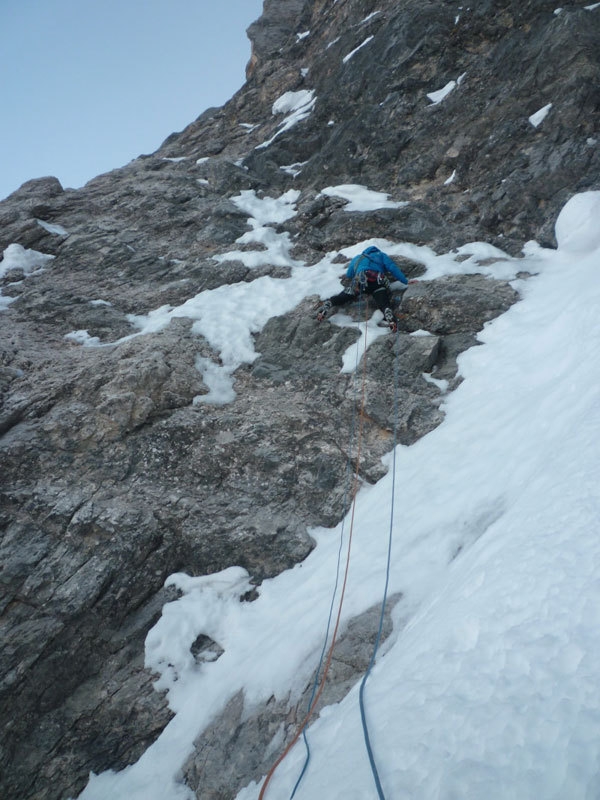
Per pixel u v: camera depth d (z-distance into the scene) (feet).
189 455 19.38
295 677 13.32
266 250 29.17
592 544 8.37
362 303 24.18
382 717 8.10
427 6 36.78
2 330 25.21
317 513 17.97
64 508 17.94
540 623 7.53
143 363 21.11
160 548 17.48
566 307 19.97
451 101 32.73
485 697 6.92
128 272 29.94
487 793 5.65
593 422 12.48
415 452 18.43
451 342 22.03
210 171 38.32
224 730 13.44
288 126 40.63
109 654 16.05
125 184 39.55
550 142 27.91
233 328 23.81
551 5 32.73
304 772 9.26
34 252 32.12
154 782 13.46
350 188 32.60
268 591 16.56
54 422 19.83
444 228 28.12
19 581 16.67
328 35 46.83
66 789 14.33
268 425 19.75
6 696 14.98
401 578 13.94
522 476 14.25
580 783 5.20
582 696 6.05
